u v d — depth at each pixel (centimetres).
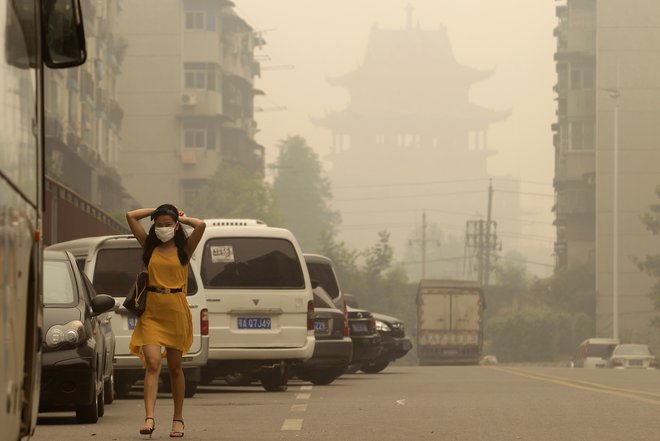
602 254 12019
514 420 1636
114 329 2103
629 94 12081
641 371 3791
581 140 12438
